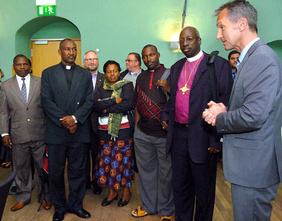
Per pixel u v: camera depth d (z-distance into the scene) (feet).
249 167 3.91
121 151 7.95
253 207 3.97
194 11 15.12
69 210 7.62
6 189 3.24
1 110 7.82
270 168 3.87
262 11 14.76
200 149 5.64
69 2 15.37
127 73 10.26
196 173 5.86
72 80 6.98
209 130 5.58
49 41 17.40
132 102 7.72
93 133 9.24
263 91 3.58
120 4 15.29
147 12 15.28
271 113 3.84
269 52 3.78
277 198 8.97
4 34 15.84
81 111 6.95
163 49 15.40
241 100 3.98
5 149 9.38
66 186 9.80
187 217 6.53
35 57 17.54
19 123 7.72
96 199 8.84
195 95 5.63
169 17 15.20
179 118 6.04
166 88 6.43
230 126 3.88
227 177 4.15
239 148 4.01
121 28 15.40
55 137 6.93
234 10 4.02
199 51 5.90
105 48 15.53
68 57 6.86
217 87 5.50
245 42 4.08
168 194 7.22
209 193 5.99
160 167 7.21
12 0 15.64
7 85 7.79
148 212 7.67
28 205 8.26
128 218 7.53
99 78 9.63
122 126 7.88
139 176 7.75
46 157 7.25
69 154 7.27
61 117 6.68
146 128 7.08
